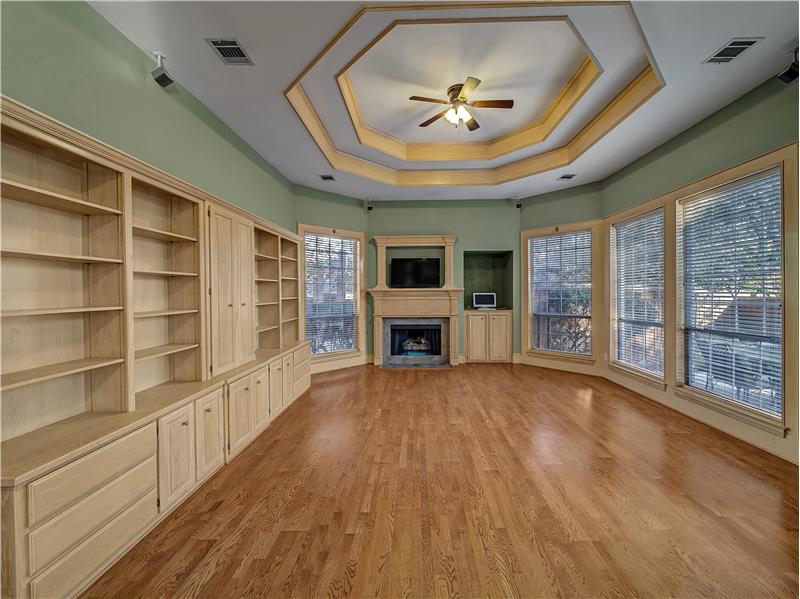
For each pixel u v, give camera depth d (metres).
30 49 1.75
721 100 3.13
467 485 2.45
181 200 2.67
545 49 3.08
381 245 6.47
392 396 4.55
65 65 1.94
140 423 1.90
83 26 2.05
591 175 5.13
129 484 1.84
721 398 3.34
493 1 2.20
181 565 1.74
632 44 2.69
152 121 2.61
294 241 4.92
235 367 3.16
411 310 6.45
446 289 6.32
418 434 3.33
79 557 1.56
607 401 4.29
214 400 2.62
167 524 2.05
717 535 1.93
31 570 1.37
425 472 2.62
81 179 1.99
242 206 3.96
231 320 3.11
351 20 2.32
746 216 3.08
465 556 1.79
